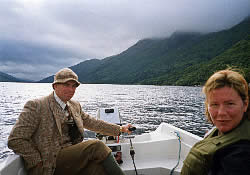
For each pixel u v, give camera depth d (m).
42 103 2.00
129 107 30.17
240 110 1.06
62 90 2.07
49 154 1.88
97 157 1.93
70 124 2.19
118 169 1.95
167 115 22.92
